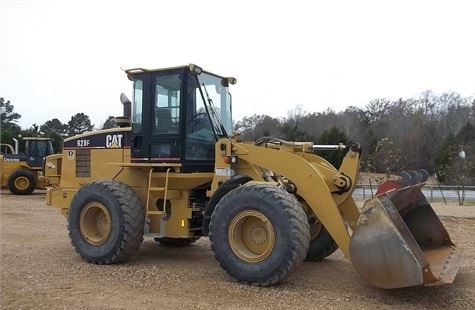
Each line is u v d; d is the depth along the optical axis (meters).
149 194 7.09
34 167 20.64
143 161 7.18
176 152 6.89
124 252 6.85
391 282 5.02
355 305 5.02
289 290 5.55
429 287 5.63
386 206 5.10
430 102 48.56
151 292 5.51
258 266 5.67
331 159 19.62
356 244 5.19
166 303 5.09
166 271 6.52
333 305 5.02
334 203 5.84
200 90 7.11
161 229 7.03
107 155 7.71
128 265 6.91
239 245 5.91
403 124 41.56
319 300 5.18
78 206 7.14
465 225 11.51
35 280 6.00
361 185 18.48
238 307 4.94
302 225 5.57
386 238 5.00
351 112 46.22
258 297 5.28
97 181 7.23
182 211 7.05
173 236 7.07
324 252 7.09
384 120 43.41
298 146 6.90
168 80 7.05
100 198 6.95
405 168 23.83
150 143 7.13
